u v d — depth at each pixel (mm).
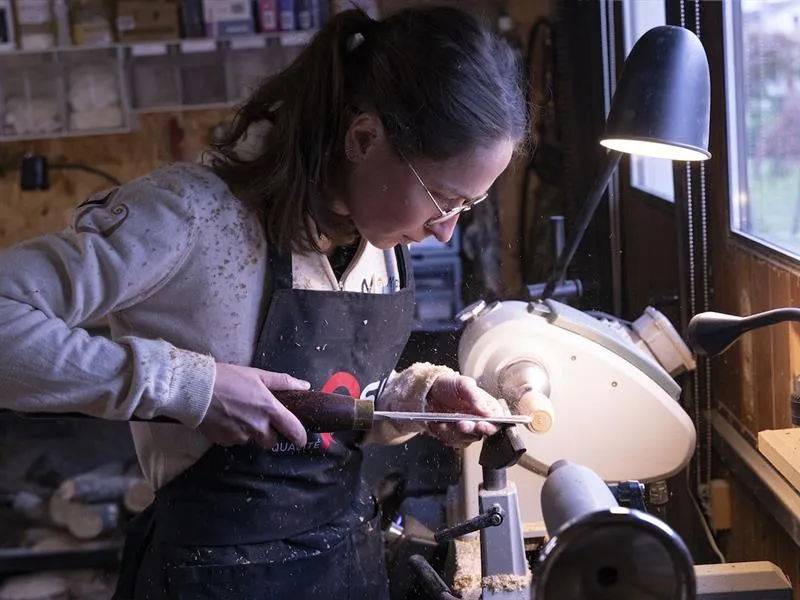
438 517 1678
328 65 1164
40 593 2535
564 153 2863
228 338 1220
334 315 1271
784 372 1499
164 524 1285
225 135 1288
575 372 1423
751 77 1750
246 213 1199
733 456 1708
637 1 2336
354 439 1386
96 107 3670
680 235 1863
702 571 1297
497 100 1098
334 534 1333
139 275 1134
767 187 1744
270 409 1130
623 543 736
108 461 2770
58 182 3877
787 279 1463
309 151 1178
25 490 2715
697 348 1218
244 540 1264
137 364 1087
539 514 1453
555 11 2998
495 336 1428
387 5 1294
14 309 1085
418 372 1371
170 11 3656
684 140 1259
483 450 1219
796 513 1372
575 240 1600
